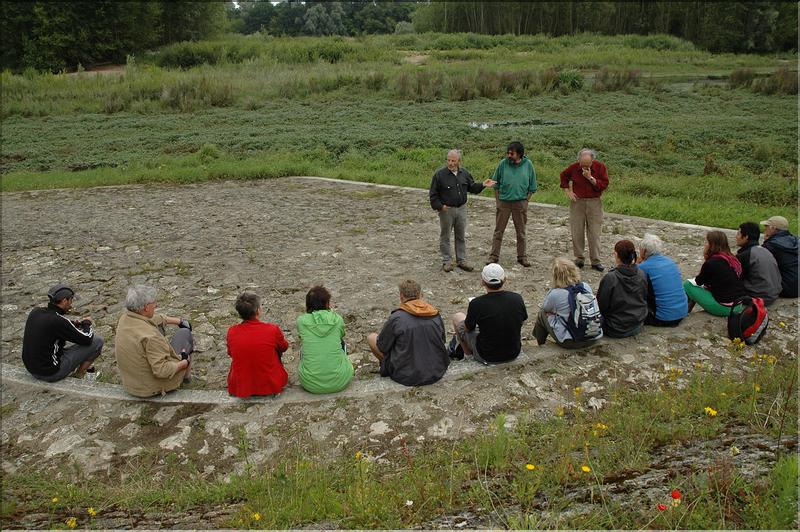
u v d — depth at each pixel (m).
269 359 5.56
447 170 8.57
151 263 9.71
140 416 5.46
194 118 26.61
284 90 31.50
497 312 5.79
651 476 3.95
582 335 6.04
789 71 30.72
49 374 5.99
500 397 5.50
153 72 38.06
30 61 48.44
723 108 26.70
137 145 21.92
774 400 5.08
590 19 76.19
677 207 12.47
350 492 3.99
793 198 13.69
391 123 24.69
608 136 21.22
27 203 14.30
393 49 54.06
